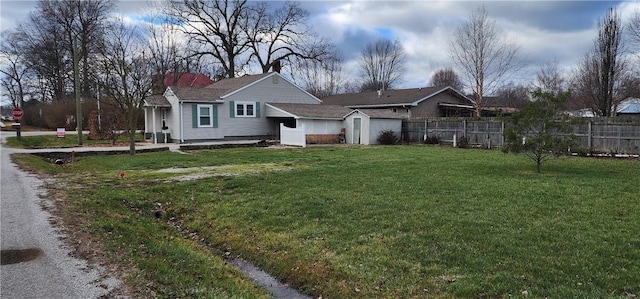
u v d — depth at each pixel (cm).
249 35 4028
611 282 399
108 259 447
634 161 1432
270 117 2705
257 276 491
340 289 429
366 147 2197
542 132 1139
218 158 1598
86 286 372
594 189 843
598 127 1714
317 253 519
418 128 2550
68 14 3769
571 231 556
